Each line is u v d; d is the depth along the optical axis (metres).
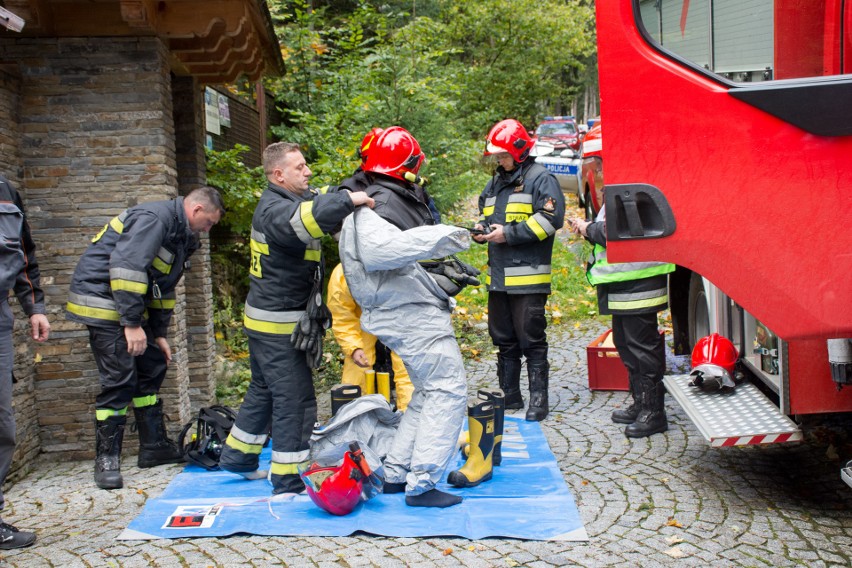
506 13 24.41
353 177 3.95
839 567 3.14
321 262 4.05
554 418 5.36
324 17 15.13
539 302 5.29
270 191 4.00
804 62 3.10
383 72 9.84
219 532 3.59
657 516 3.70
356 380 5.00
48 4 4.76
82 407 5.02
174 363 5.20
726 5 3.06
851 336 3.03
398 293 3.75
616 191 3.11
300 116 9.76
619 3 3.04
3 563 3.35
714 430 3.72
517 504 3.86
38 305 4.05
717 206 3.05
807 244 3.01
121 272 4.20
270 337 4.01
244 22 4.95
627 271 4.71
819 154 2.95
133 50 4.84
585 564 3.21
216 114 7.89
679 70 3.03
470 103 23.86
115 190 4.91
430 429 3.80
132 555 3.39
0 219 3.54
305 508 3.88
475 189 14.77
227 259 8.28
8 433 3.59
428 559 3.28
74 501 4.21
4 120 4.66
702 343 4.34
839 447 4.46
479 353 7.30
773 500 3.85
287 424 4.06
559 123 20.53
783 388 3.56
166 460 4.82
